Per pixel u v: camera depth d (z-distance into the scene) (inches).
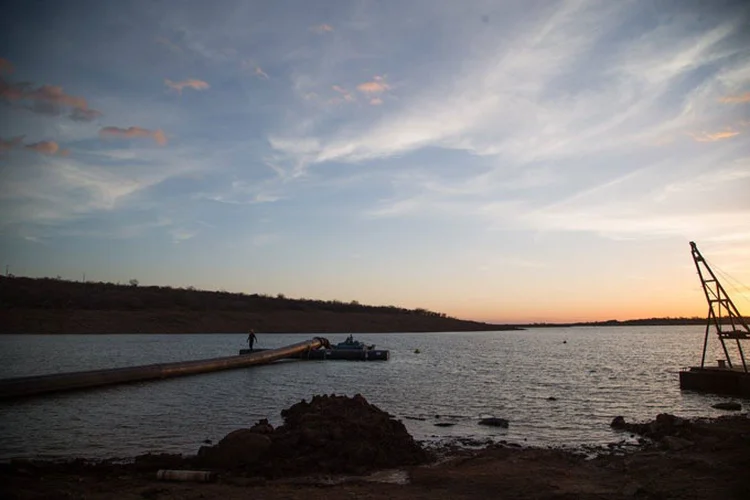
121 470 473.4
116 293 4968.0
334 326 5698.8
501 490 401.4
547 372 1644.9
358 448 497.4
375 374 1541.6
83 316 4222.4
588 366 1894.7
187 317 4719.5
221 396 1025.5
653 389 1206.3
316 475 460.1
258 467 468.1
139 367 1290.6
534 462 502.3
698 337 6013.8
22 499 358.0
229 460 483.5
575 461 507.5
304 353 2171.5
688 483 407.2
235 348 2618.1
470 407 928.9
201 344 2913.4
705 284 1197.7
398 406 937.5
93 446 597.6
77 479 433.7
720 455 509.7
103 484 417.7
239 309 5349.4
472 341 4471.0
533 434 698.2
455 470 468.8
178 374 1390.3
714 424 689.0
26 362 1672.0
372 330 6067.9
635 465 479.8
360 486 418.3
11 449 581.0
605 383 1332.4
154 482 429.1
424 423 775.1
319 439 508.1
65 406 880.3
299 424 550.6
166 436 653.3
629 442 642.2
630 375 1555.1
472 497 384.8
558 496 378.9
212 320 4832.7
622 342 4517.7
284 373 1542.8
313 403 642.8
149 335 4104.3
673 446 570.3
